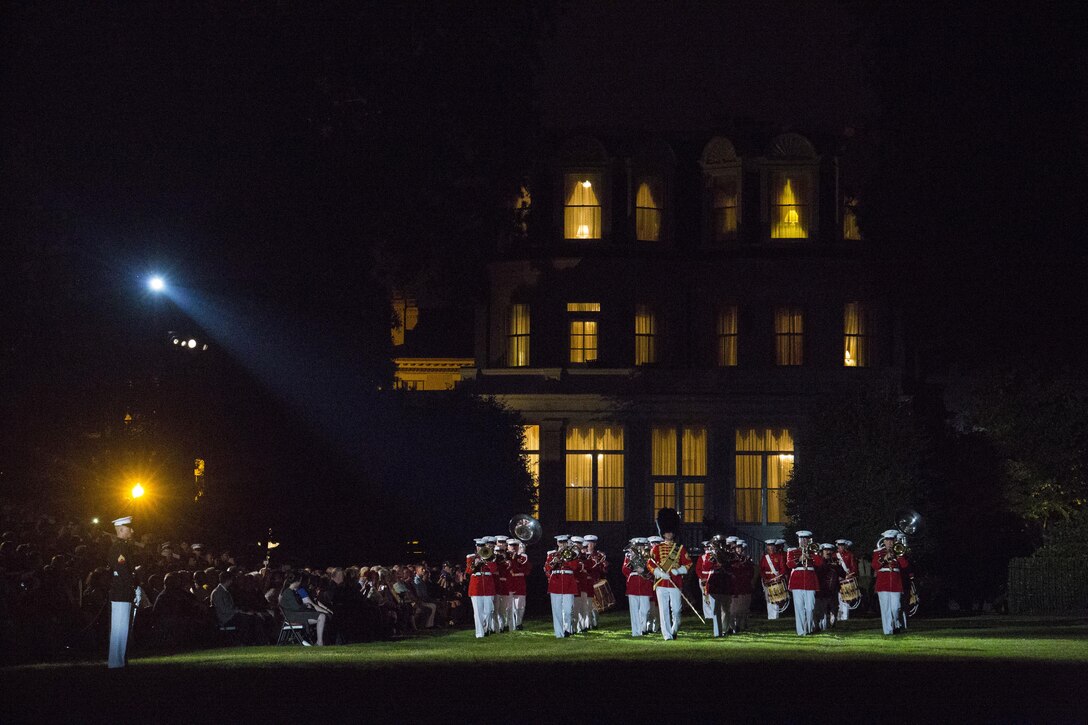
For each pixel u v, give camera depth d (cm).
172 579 3244
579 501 6269
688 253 6475
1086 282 4656
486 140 5212
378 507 5084
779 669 2309
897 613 3641
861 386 5578
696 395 6228
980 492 5503
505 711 1742
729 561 3684
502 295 6506
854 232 6397
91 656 2869
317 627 3341
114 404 4434
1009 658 2580
